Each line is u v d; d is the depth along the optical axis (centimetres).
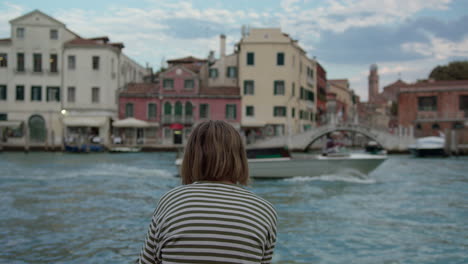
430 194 1427
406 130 4397
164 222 207
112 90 4741
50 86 4609
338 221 973
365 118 10175
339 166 1842
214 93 4888
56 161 2898
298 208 1149
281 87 4953
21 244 754
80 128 4650
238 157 234
